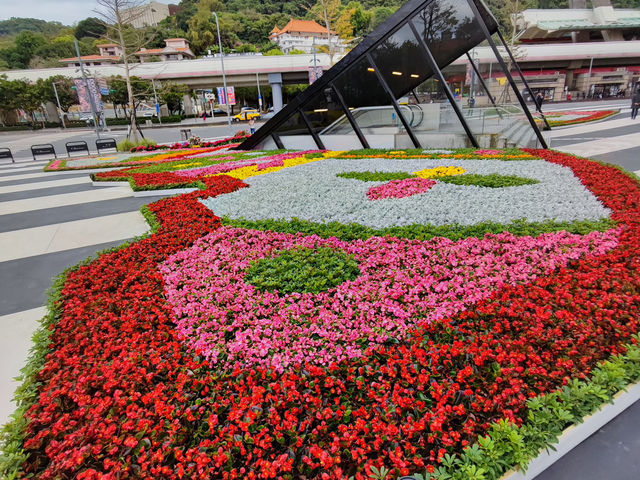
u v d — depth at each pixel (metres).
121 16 23.09
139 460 2.11
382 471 2.02
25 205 9.29
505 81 11.50
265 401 2.50
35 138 36.75
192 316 3.60
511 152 10.25
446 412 2.33
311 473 2.09
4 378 3.43
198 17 70.12
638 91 20.67
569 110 30.06
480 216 5.69
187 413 2.41
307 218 6.18
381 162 10.05
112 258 4.99
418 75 12.89
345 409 2.43
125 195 9.57
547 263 4.04
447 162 9.50
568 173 7.80
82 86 22.33
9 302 4.77
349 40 37.50
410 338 3.09
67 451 2.21
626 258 4.05
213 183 8.88
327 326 3.26
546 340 2.89
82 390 2.67
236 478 2.04
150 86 39.88
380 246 4.79
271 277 4.18
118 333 3.38
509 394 2.42
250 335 3.18
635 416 2.68
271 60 41.75
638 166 9.88
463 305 3.44
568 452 2.43
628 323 3.05
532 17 53.44
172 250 5.19
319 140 13.84
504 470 2.14
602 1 54.19
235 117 45.38
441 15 10.76
